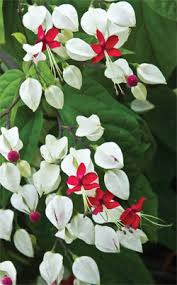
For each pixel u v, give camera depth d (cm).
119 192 53
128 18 54
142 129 63
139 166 62
